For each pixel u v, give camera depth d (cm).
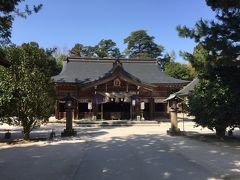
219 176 1011
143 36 7981
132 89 3909
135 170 1108
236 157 1354
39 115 1972
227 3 1358
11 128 3017
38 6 1455
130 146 1711
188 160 1289
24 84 1908
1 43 1620
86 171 1102
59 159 1337
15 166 1192
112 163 1239
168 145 1745
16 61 1966
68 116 2319
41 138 2112
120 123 3497
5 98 1862
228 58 1418
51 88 2058
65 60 4572
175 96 2323
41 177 1018
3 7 1320
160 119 4078
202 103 1888
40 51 2083
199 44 1524
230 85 1655
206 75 1764
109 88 3866
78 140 2006
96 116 3928
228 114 1780
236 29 1441
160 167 1155
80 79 4159
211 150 1554
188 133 2412
